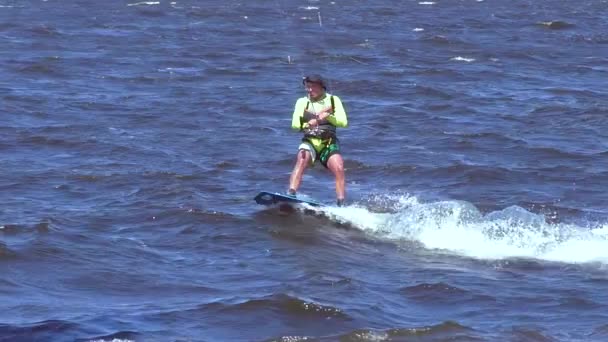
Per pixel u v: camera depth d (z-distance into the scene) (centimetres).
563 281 4688
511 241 5228
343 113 5734
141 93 9956
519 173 6894
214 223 5462
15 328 3975
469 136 8131
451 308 4344
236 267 4797
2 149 7288
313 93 5712
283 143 7800
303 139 5766
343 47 13862
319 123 5719
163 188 6203
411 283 4622
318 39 14538
